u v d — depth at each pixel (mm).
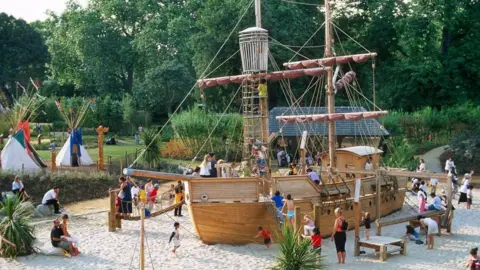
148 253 24797
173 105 83625
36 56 94250
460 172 50750
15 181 32094
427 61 73750
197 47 69312
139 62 94188
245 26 66250
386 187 33219
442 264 23703
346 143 54312
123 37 97125
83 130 74188
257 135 29266
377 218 30109
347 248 26250
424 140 63844
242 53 28703
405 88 74938
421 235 28844
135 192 32188
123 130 77938
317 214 24953
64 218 24703
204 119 55375
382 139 53219
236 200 25438
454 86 74875
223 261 23828
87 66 94312
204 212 25297
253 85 28734
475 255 20750
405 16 79250
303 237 22469
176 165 46531
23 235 24156
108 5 96312
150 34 89125
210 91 70562
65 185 37406
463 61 74750
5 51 91250
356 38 80875
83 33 93062
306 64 36156
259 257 24438
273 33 66062
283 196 26906
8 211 24375
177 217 32125
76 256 24375
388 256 24797
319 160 42438
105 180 39156
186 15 92062
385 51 81875
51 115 77938
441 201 32188
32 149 41438
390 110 73250
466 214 33781
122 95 91188
